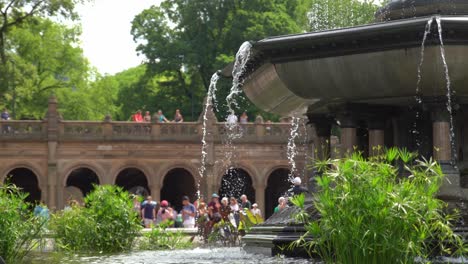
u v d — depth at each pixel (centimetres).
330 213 956
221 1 6906
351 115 1516
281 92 1544
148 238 1958
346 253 945
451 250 1209
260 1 6850
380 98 1447
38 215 1602
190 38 7038
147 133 5150
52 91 7269
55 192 5041
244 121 5266
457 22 1292
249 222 2039
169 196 6094
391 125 1602
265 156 5222
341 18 3064
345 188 951
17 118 6956
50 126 5050
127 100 7238
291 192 1716
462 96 1394
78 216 1836
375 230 929
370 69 1370
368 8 3225
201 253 1602
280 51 1437
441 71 1334
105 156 5103
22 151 5031
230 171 5525
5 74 5066
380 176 960
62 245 1808
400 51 1334
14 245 1545
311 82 1441
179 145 5178
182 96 7119
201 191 5172
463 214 1348
